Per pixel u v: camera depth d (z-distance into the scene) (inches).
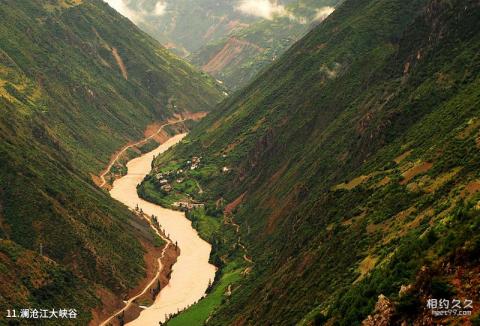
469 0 6205.7
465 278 2133.4
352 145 6555.1
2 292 5241.1
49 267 5944.9
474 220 2357.3
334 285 3666.3
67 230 6501.0
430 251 2613.2
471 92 4918.8
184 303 6451.8
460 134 4256.9
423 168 4318.4
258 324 4379.9
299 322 3565.5
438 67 5989.2
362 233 4072.3
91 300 5999.0
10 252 5723.4
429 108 5502.0
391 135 5659.5
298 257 4854.8
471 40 5861.2
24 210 6387.8
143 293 6599.4
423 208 3683.6
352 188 5137.8
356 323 2600.9
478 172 3469.5
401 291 2357.3
